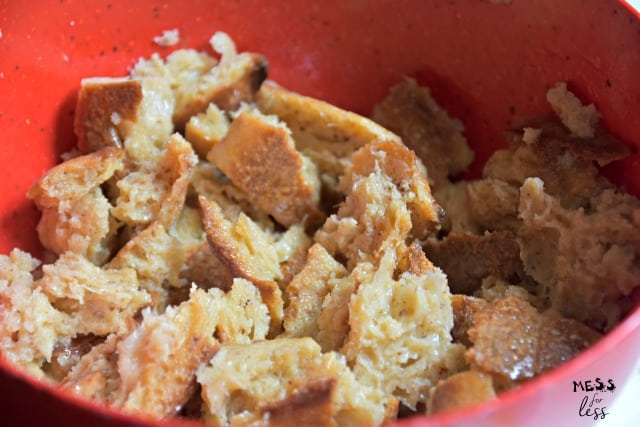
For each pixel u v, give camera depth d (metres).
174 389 0.25
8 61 0.30
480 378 0.25
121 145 0.32
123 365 0.25
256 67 0.34
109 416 0.20
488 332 0.26
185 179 0.31
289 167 0.31
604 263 0.28
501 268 0.30
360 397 0.25
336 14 0.34
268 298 0.29
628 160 0.29
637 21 0.28
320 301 0.29
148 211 0.31
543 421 0.22
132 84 0.32
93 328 0.29
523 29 0.31
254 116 0.32
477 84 0.33
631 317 0.23
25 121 0.31
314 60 0.35
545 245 0.30
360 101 0.35
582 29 0.30
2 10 0.30
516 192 0.32
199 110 0.33
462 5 0.32
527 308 0.27
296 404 0.25
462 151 0.34
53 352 0.28
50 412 0.21
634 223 0.28
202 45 0.34
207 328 0.26
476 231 0.33
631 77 0.28
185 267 0.30
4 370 0.21
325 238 0.31
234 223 0.32
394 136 0.33
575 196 0.30
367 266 0.28
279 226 0.33
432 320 0.27
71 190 0.30
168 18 0.33
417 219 0.31
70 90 0.32
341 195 0.33
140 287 0.30
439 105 0.35
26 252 0.31
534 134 0.31
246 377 0.26
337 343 0.28
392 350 0.27
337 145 0.33
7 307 0.28
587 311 0.28
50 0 0.31
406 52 0.34
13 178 0.31
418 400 0.27
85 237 0.30
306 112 0.33
